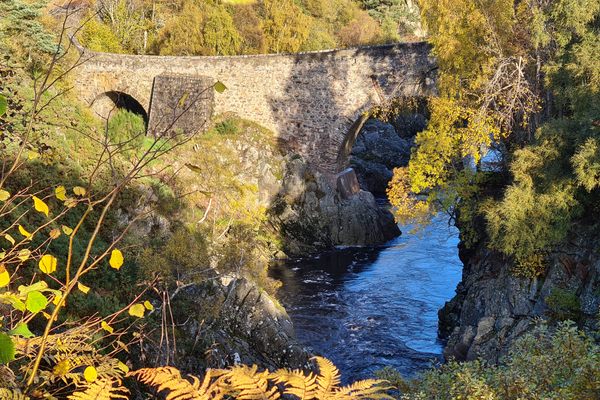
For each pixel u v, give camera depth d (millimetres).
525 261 21031
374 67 36969
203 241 24688
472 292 23578
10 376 3504
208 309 18469
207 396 2643
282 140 40469
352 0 79812
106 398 2992
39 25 26672
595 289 18688
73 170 20719
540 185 20844
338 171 40875
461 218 26094
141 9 60375
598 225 20219
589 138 18859
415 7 81750
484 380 8227
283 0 57094
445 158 26750
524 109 24125
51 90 26203
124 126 28500
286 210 38781
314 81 39094
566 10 21250
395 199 28828
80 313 14578
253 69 40281
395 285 31812
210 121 39781
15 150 10859
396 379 11812
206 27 53688
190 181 32719
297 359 20547
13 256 4039
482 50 25547
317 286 32000
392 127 60812
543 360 8508
